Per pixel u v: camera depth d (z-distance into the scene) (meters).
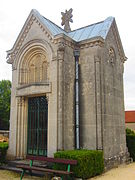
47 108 11.99
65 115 11.02
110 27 13.99
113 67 13.73
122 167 12.27
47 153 10.92
